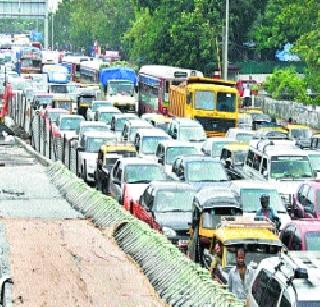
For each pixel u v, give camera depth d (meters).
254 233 38.25
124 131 89.12
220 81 108.81
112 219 48.22
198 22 178.88
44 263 38.84
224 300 30.31
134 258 40.00
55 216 52.34
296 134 95.00
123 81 135.50
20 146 101.19
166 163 70.62
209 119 106.56
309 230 41.47
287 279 26.45
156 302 33.06
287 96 150.25
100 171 70.19
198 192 47.16
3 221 50.06
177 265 34.94
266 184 54.50
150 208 50.75
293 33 179.88
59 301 32.81
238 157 71.50
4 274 36.50
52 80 162.25
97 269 38.03
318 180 55.22
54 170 70.56
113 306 32.44
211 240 40.66
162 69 128.25
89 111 113.44
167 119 100.19
